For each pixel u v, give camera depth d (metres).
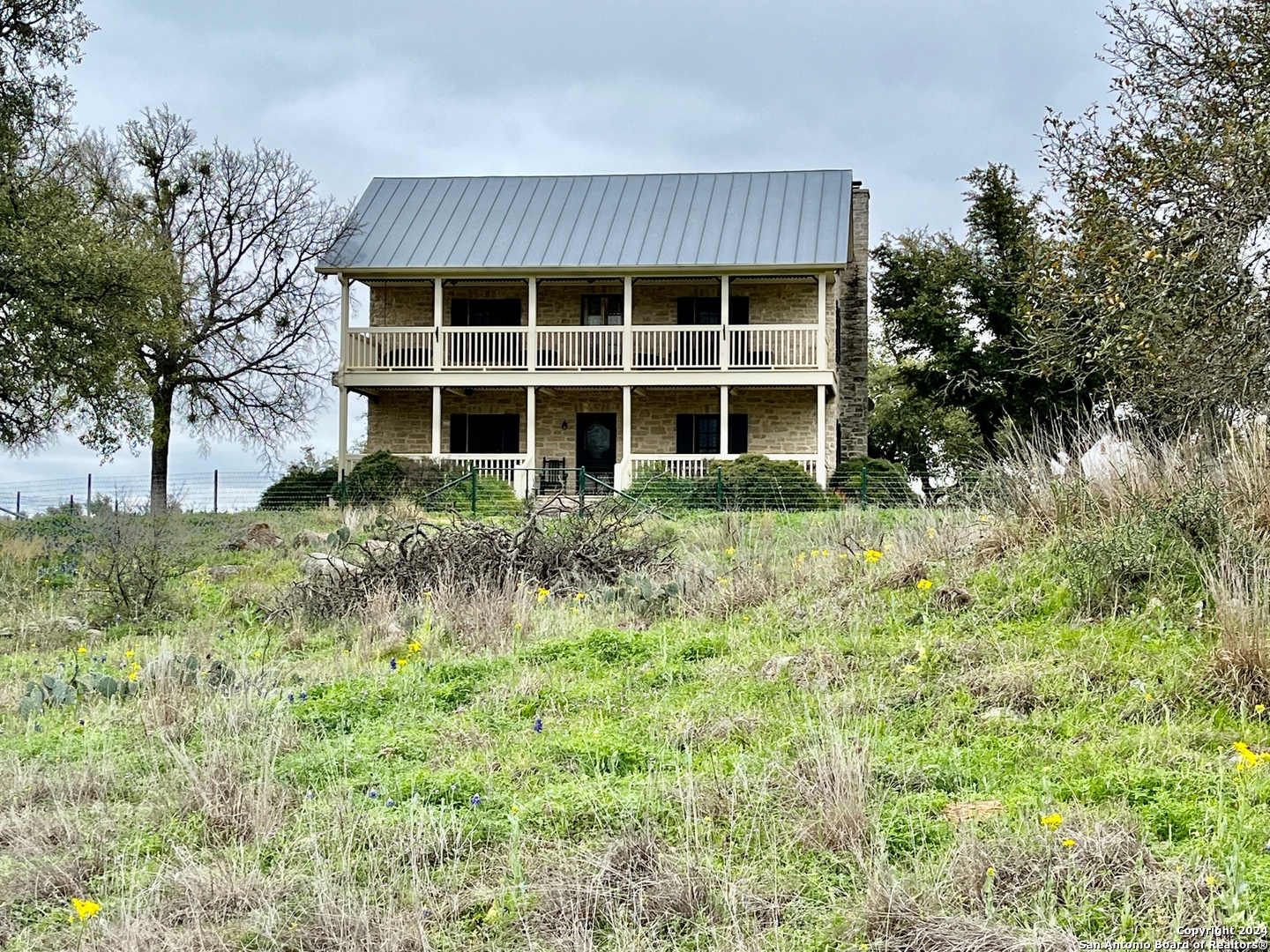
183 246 27.94
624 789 5.72
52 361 19.16
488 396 29.52
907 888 4.52
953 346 33.53
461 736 6.82
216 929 4.57
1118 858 4.62
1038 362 13.94
